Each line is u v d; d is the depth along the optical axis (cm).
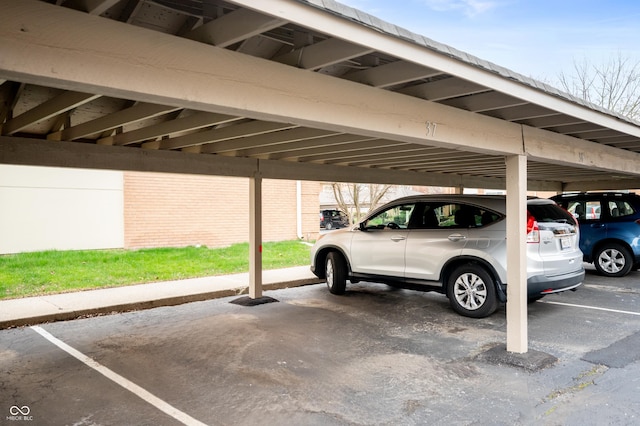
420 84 406
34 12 215
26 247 1131
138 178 1291
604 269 981
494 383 430
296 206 1706
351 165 904
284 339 575
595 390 411
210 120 459
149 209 1311
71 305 728
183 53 262
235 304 784
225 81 280
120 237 1263
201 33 286
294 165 816
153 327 641
